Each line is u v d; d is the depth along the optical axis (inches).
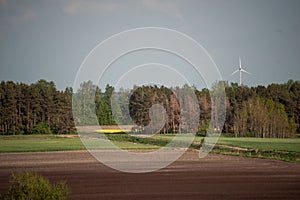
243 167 1238.9
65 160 1409.9
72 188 885.2
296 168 1213.7
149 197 791.7
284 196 804.0
